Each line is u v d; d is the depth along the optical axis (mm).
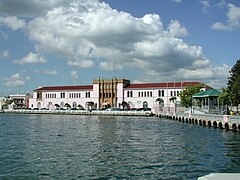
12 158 28688
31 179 21469
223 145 37969
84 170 24172
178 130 61062
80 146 37031
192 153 31938
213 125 65938
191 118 82188
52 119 110812
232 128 56250
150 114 135625
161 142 41250
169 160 28094
